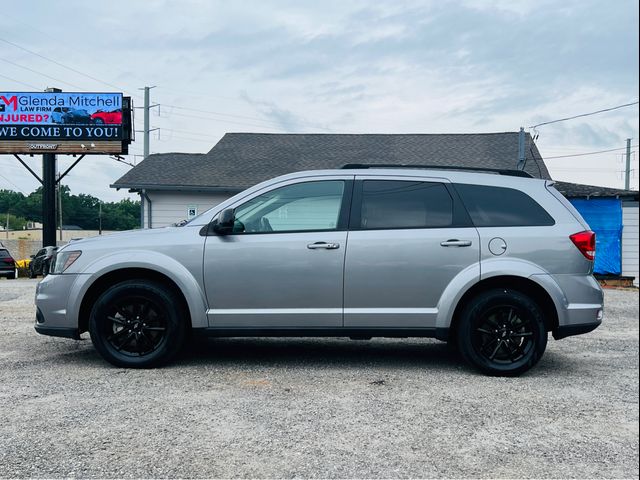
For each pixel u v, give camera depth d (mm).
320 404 4402
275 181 5602
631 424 4027
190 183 18703
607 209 17047
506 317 5320
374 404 4418
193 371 5379
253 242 5387
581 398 4629
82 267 5438
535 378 5258
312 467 3270
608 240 17062
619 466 3328
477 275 5281
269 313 5359
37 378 5082
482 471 3244
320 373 5355
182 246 5406
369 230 5410
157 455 3416
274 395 4617
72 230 73188
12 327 7848
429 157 20516
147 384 4906
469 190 5535
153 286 5367
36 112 20562
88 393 4629
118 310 5434
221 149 22266
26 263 28359
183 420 4012
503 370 5250
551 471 3254
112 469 3223
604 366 5770
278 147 22297
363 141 22500
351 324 5359
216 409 4258
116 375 5203
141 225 19000
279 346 6672
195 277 5367
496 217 5441
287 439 3680
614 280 15875
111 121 20719
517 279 5379
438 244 5332
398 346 6746
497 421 4062
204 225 5508
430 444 3625
